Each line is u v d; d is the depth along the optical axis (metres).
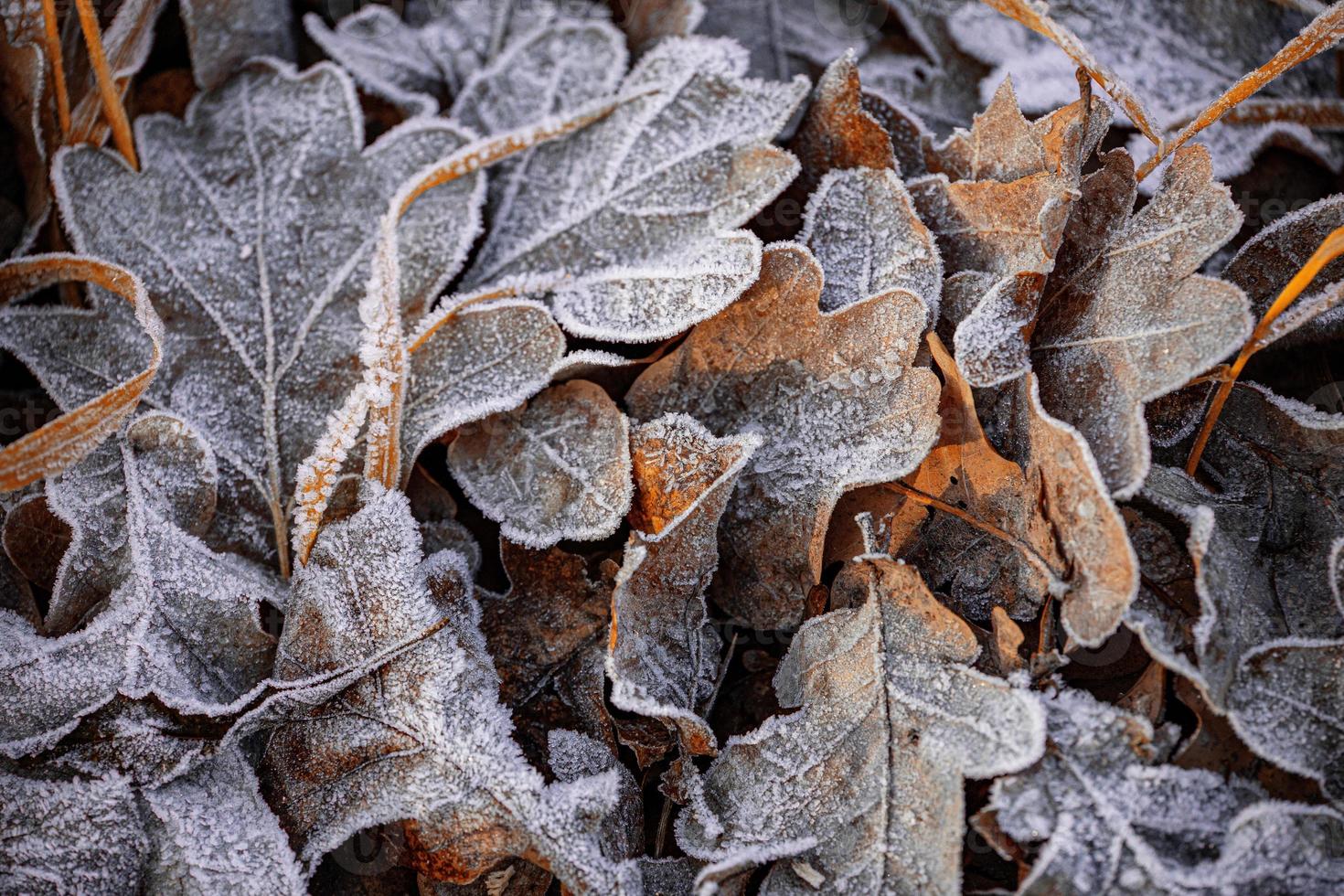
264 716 0.46
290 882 0.45
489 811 0.45
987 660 0.46
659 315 0.48
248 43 0.52
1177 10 0.53
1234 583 0.46
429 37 0.53
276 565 0.48
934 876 0.44
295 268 0.50
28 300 0.50
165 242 0.50
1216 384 0.47
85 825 0.45
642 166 0.50
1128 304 0.46
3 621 0.47
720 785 0.46
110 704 0.46
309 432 0.49
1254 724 0.45
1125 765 0.45
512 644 0.47
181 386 0.49
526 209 0.50
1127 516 0.46
